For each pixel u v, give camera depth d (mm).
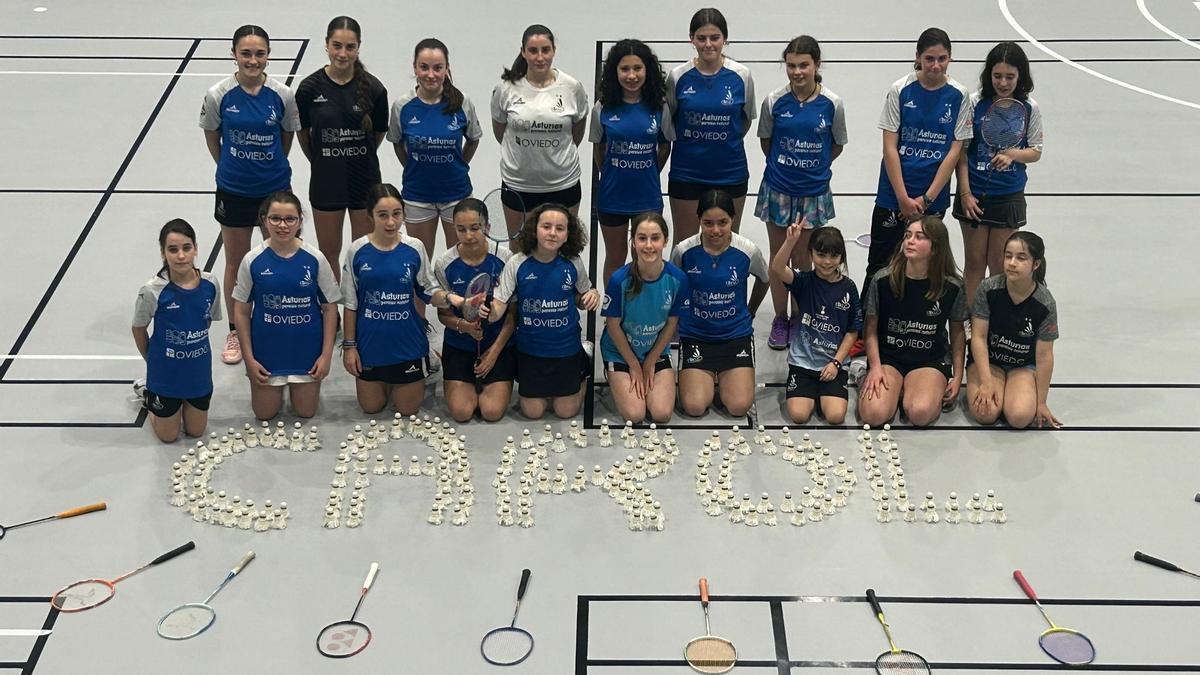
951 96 7391
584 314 8070
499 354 7023
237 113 7297
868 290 7055
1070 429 6926
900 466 6617
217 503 6277
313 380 6895
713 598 5730
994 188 7547
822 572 5906
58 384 7211
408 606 5684
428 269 6918
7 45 11672
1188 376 7363
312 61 11211
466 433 6906
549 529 6188
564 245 6758
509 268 6781
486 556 6004
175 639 5477
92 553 5973
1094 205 9234
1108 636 5523
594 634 5531
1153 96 10898
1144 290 8219
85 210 9016
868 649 5461
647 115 7371
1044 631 5547
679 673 5328
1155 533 6141
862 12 12531
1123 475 6555
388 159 9711
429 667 5348
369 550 6035
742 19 12305
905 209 7527
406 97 7527
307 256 6695
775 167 7582
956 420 7031
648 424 6992
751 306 7691
